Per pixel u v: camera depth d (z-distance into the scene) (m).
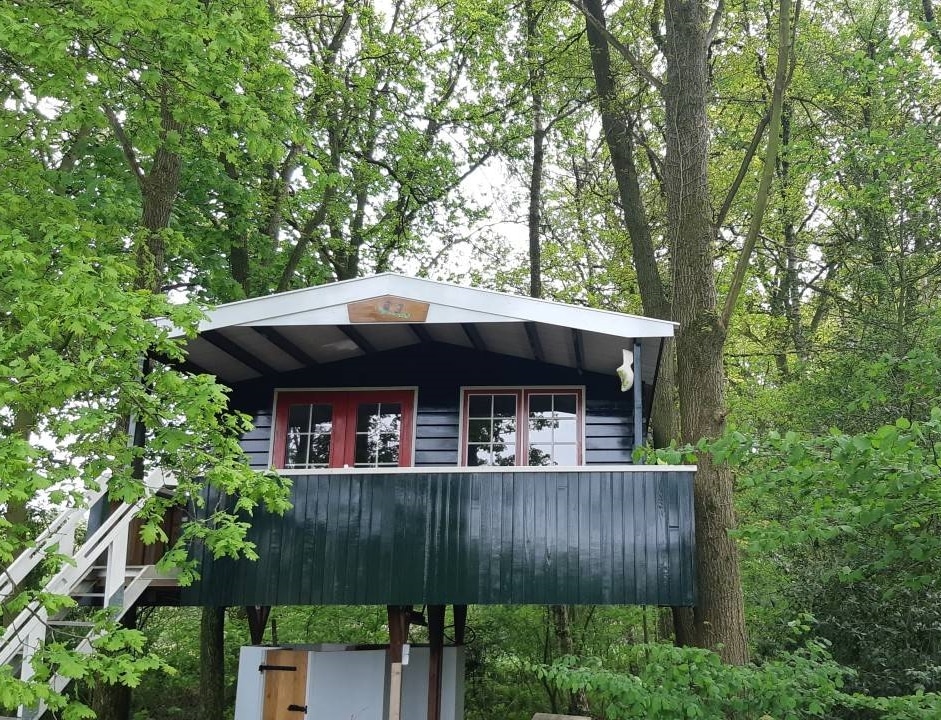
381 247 22.03
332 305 10.48
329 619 18.34
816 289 20.11
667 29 12.72
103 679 7.29
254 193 17.45
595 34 16.30
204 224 17.28
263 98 10.12
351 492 10.31
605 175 22.56
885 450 5.67
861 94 14.97
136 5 8.28
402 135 20.05
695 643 10.89
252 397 13.01
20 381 7.79
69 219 9.86
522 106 20.41
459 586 9.91
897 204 13.81
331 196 19.28
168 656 18.31
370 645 11.80
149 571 10.12
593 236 24.08
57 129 9.97
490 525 10.02
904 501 6.28
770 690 7.38
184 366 12.27
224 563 10.35
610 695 7.54
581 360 12.07
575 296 24.23
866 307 17.11
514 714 16.84
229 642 19.03
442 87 21.36
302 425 12.88
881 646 12.73
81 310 7.11
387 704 11.05
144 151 11.09
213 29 8.76
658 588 9.66
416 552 10.06
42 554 8.80
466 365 12.84
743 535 7.25
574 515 9.94
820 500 6.73
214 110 9.77
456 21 20.14
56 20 8.44
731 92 18.52
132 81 9.78
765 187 11.29
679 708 7.13
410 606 10.97
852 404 9.38
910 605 12.53
